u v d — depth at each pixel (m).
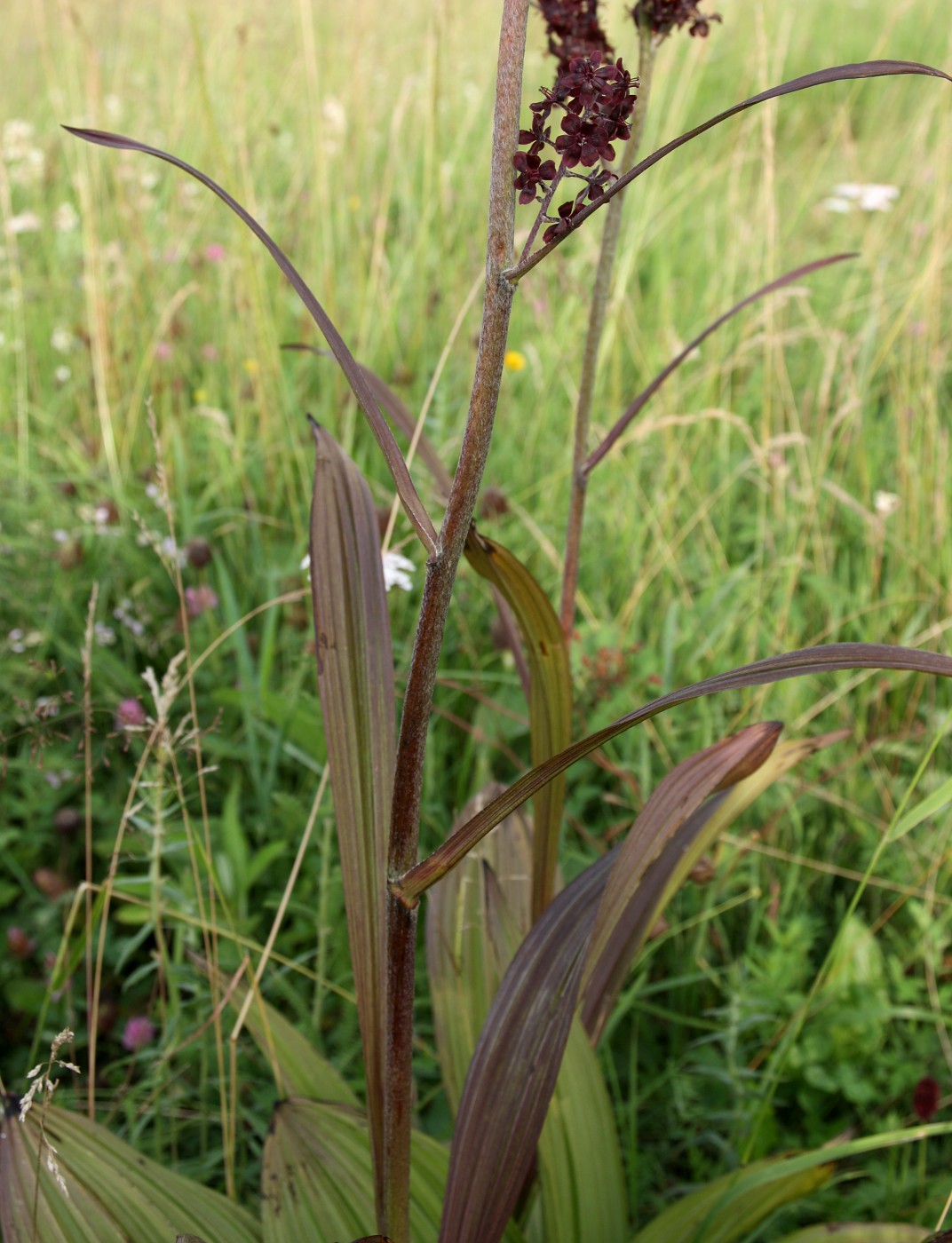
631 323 1.34
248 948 0.75
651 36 0.56
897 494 1.23
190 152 1.61
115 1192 0.53
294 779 0.96
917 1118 0.73
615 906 0.48
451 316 1.36
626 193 1.49
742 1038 0.79
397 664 0.97
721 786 0.50
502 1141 0.49
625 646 0.96
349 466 0.53
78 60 1.86
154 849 0.65
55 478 1.17
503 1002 0.50
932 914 0.87
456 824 0.69
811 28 2.53
